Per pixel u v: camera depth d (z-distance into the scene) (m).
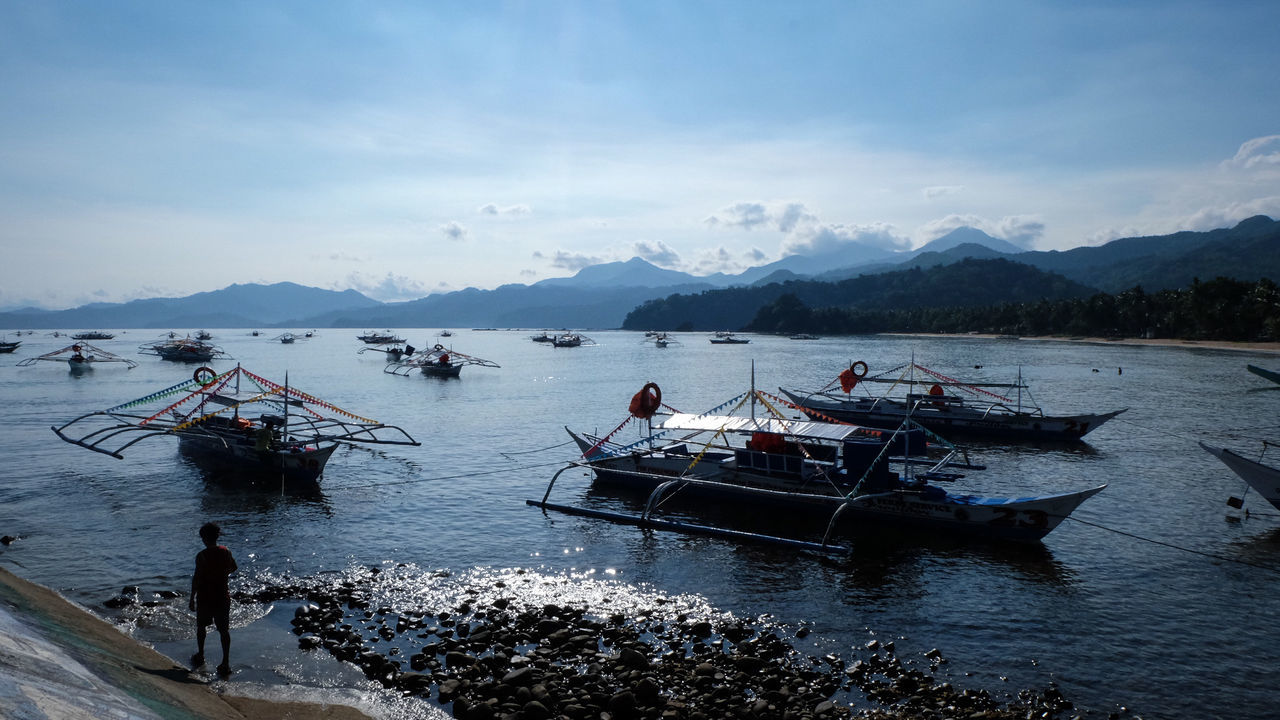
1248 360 132.88
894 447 31.50
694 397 74.19
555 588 21.70
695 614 19.92
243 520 28.25
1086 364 124.69
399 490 33.72
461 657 16.56
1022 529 25.77
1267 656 17.66
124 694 11.24
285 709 14.01
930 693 15.57
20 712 8.55
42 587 18.03
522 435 50.31
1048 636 18.72
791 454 30.11
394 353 133.62
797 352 178.88
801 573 23.16
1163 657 17.58
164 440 44.81
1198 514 30.30
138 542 25.14
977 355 155.88
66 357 146.12
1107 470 40.00
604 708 14.53
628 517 28.64
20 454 40.38
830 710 14.44
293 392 39.00
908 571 23.42
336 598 20.34
